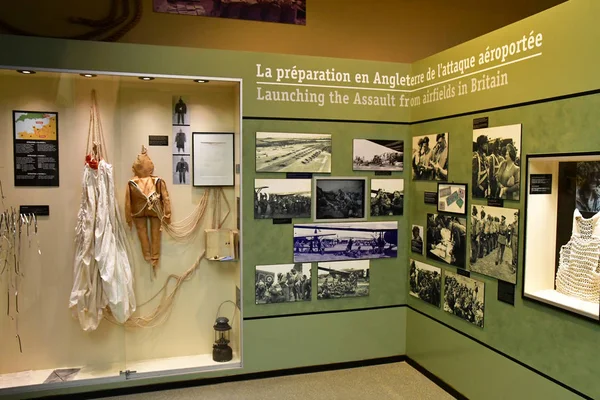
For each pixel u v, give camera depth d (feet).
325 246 14.25
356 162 14.39
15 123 12.46
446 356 13.12
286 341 14.11
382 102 14.58
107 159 13.25
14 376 12.82
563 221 10.30
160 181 13.69
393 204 14.85
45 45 11.85
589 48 8.73
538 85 9.89
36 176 12.69
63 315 13.16
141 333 14.01
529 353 10.20
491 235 11.29
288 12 17.58
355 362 14.82
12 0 14.78
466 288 12.24
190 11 16.47
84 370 13.32
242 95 13.29
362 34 18.56
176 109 13.78
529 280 10.30
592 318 8.63
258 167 13.51
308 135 13.91
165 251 14.05
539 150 9.90
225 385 13.56
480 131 11.62
